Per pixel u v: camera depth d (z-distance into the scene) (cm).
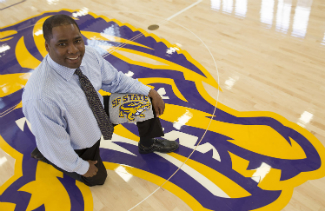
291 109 261
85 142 177
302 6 396
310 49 324
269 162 222
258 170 218
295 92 276
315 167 215
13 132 265
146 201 206
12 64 348
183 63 325
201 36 364
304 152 227
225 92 285
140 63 331
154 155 237
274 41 342
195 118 263
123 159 236
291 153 227
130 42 366
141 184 217
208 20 393
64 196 213
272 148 232
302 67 302
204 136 247
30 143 254
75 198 211
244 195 204
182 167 226
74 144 177
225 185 211
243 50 334
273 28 362
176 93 290
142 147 230
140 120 191
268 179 211
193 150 238
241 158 228
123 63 334
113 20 412
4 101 298
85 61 169
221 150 235
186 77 307
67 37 138
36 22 425
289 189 204
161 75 313
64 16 141
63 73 152
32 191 218
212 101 277
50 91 148
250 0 426
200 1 439
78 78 159
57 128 154
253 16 390
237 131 248
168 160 232
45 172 230
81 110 161
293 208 194
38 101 145
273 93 278
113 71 194
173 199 205
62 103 152
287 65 307
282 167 218
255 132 245
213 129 252
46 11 453
